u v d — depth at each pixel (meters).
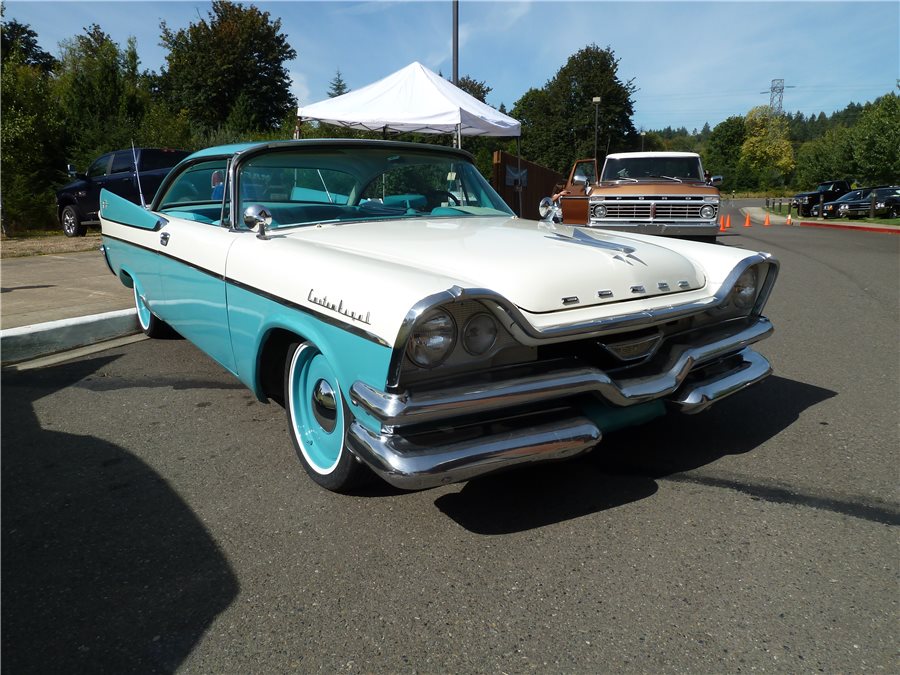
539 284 2.28
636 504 2.51
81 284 6.93
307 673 1.69
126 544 2.29
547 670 1.68
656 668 1.68
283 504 2.55
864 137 30.95
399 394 1.97
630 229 9.40
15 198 15.35
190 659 1.74
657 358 2.57
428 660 1.72
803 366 4.30
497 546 2.24
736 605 1.92
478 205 3.70
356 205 3.36
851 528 2.32
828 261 10.16
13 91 16.28
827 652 1.73
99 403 3.71
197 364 4.45
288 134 16.61
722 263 2.87
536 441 2.15
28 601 1.98
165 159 12.05
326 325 2.28
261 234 2.89
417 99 9.16
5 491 2.68
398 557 2.19
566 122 53.53
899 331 5.25
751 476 2.72
